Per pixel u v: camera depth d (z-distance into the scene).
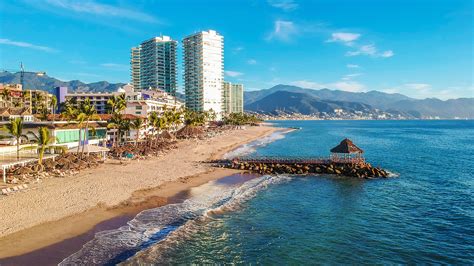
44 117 96.62
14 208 35.59
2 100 138.62
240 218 38.91
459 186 57.16
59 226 32.72
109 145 90.00
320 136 184.50
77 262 26.20
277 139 159.62
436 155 99.81
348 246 31.88
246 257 29.12
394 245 32.25
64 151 62.25
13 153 62.06
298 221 38.47
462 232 35.59
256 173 66.56
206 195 47.75
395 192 52.59
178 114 126.19
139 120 91.69
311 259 29.08
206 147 105.50
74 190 43.78
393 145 132.12
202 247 30.62
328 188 54.91
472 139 166.00
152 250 29.12
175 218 37.44
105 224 34.28
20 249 27.70
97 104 164.25
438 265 28.45
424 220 39.34
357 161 69.88
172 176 58.47
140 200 43.09
